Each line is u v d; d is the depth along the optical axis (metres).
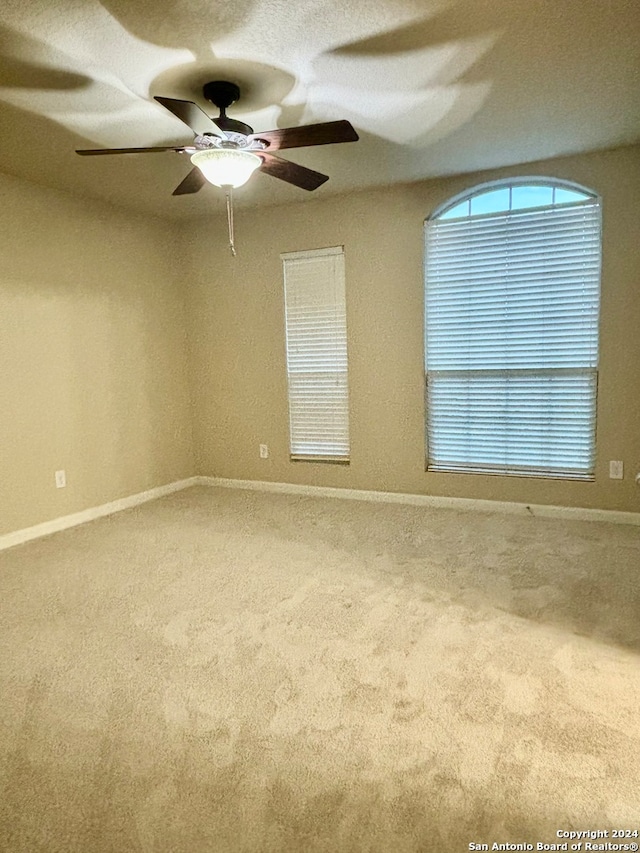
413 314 4.11
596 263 3.56
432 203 3.92
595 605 2.56
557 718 1.81
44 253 3.78
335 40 2.11
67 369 3.97
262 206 4.46
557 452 3.85
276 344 4.64
